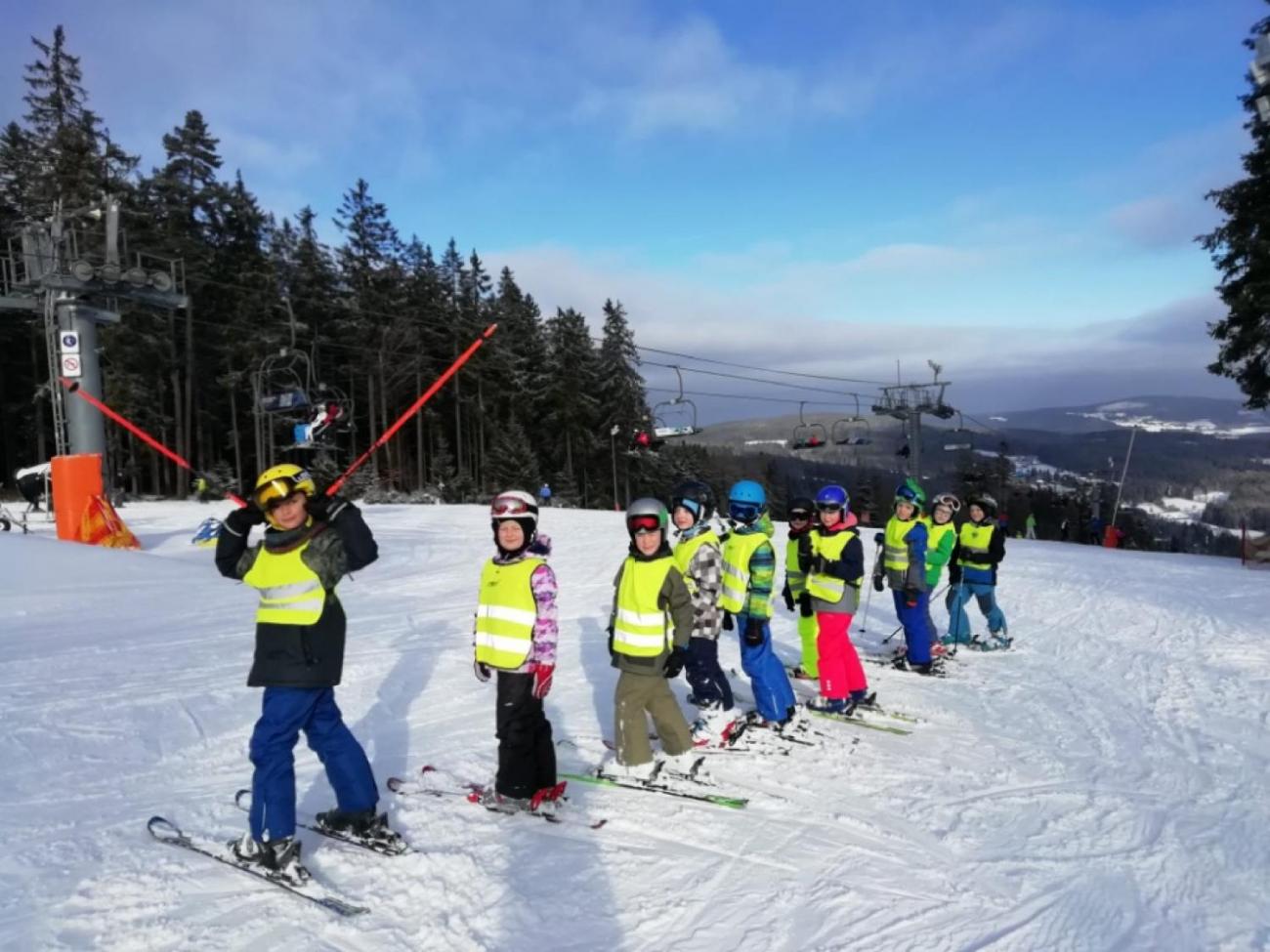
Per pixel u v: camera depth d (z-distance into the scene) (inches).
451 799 171.2
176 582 462.6
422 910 128.3
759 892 136.8
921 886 140.9
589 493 2315.5
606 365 2271.2
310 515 139.8
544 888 136.2
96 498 626.2
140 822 157.9
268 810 134.6
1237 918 132.7
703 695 221.3
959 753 210.8
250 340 1572.3
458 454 2025.1
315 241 1804.9
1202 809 176.9
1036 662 321.4
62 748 197.5
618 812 166.9
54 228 682.2
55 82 1450.5
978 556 343.3
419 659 299.7
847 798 178.7
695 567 220.8
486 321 2097.7
